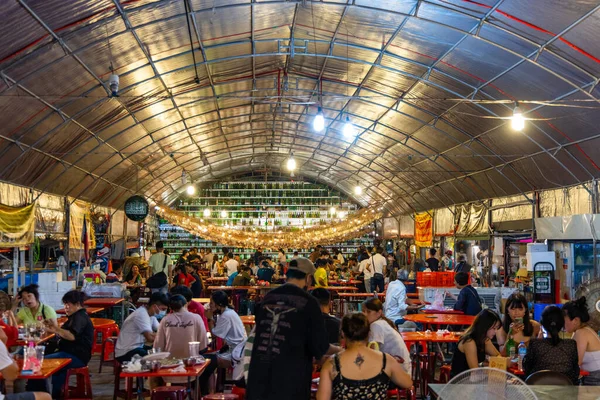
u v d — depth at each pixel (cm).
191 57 1327
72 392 803
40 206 1603
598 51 977
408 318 1066
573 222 1393
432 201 2530
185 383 756
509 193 1842
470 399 403
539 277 1450
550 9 932
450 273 1571
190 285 1666
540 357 634
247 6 1131
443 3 1049
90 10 952
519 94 1277
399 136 1981
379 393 468
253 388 462
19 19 872
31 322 850
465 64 1270
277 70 1566
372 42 1312
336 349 546
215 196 3259
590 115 1198
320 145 2502
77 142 1535
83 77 1189
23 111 1180
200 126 2016
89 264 2014
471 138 1672
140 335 873
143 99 1501
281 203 3269
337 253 3062
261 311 483
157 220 3212
